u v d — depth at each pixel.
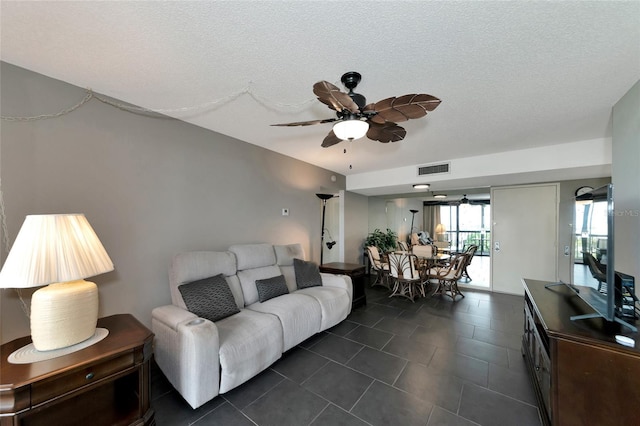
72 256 1.44
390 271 4.81
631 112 1.90
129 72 1.83
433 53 1.59
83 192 2.07
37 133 1.86
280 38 1.46
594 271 1.76
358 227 6.03
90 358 1.33
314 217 4.58
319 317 2.89
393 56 1.62
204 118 2.64
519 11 1.25
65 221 1.48
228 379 1.89
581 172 3.54
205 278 2.54
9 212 1.75
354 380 2.17
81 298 1.49
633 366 1.23
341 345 2.78
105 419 1.52
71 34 1.44
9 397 1.12
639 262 1.74
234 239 3.23
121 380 1.70
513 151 3.60
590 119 2.52
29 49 1.58
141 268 2.40
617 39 1.43
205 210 2.92
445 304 4.22
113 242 2.23
